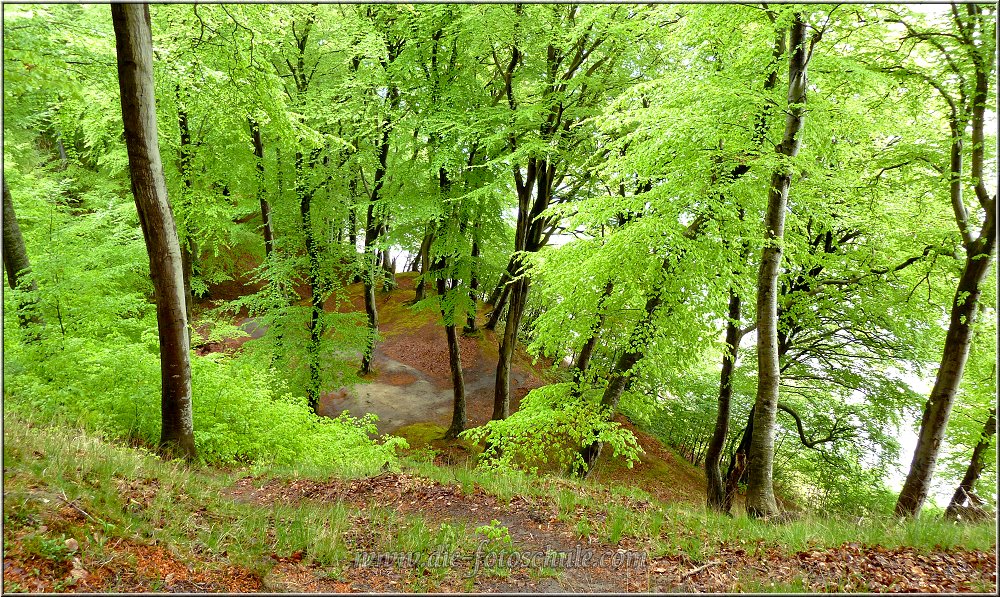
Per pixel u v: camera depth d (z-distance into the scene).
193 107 10.32
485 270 14.97
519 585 4.47
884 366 13.92
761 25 8.27
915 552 4.97
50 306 8.33
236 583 4.05
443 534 5.39
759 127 8.70
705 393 19.25
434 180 14.38
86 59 7.58
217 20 8.46
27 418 6.55
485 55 13.91
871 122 9.23
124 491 5.05
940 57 9.65
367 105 13.77
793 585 4.38
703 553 5.23
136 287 14.09
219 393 9.02
